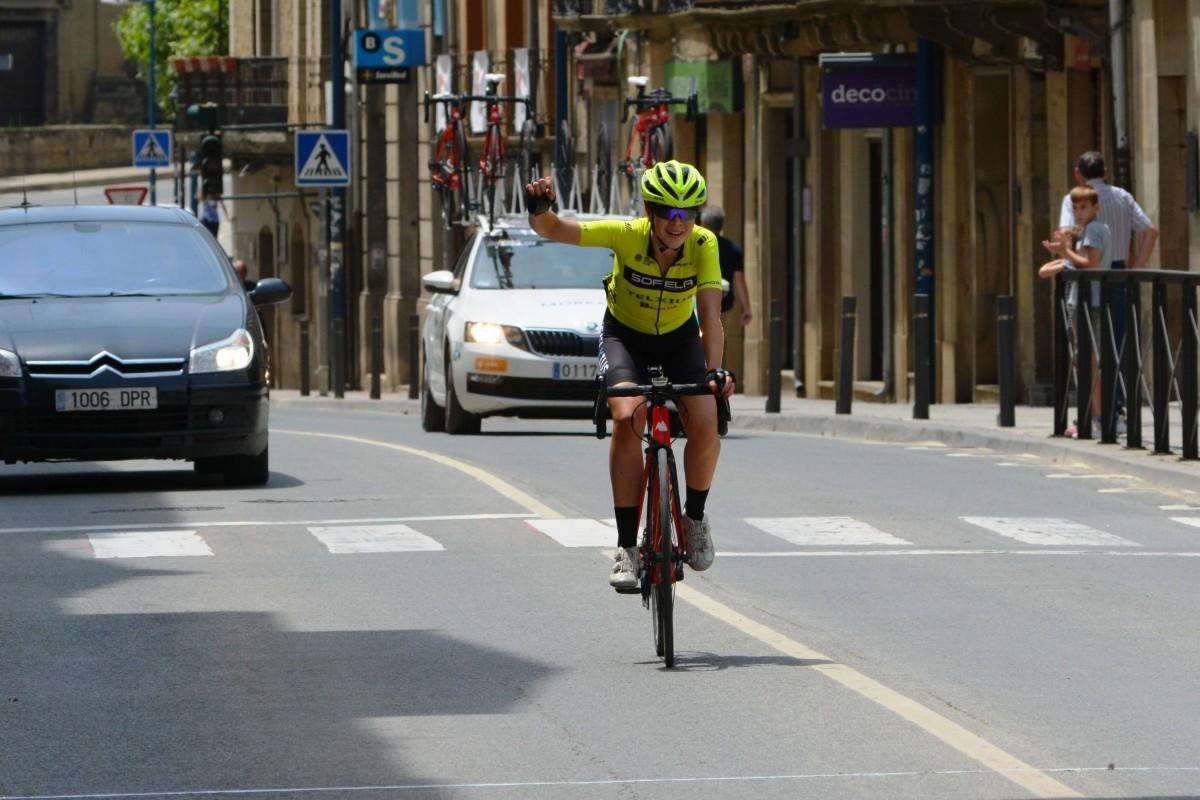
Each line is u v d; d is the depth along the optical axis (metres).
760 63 87.75
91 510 40.97
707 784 19.80
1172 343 47.62
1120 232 52.41
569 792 19.55
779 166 88.62
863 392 80.81
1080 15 65.69
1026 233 70.56
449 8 125.56
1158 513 40.00
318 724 22.38
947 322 74.31
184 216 47.84
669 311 26.45
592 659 25.92
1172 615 28.89
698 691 23.98
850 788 19.61
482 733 21.94
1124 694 23.81
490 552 35.00
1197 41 61.97
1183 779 19.95
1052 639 27.12
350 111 138.12
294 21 145.38
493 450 53.00
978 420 60.78
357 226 138.75
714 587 31.34
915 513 39.75
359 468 48.66
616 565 26.38
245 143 144.12
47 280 45.22
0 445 42.19
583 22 100.31
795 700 23.47
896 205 77.94
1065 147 68.75
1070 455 49.81
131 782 19.97
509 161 104.12
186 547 35.66
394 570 33.09
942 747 21.22
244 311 44.84
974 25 68.94
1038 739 21.62
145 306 44.41
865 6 72.19
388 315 134.88
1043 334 70.50
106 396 42.28
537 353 58.34
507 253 61.53
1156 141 64.06
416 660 25.86
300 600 30.31
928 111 74.06
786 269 89.06
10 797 19.47
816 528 37.62
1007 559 34.09
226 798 19.38
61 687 24.36
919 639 27.14
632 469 26.31
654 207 25.59
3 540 36.75
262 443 44.22
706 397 26.31
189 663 25.73
